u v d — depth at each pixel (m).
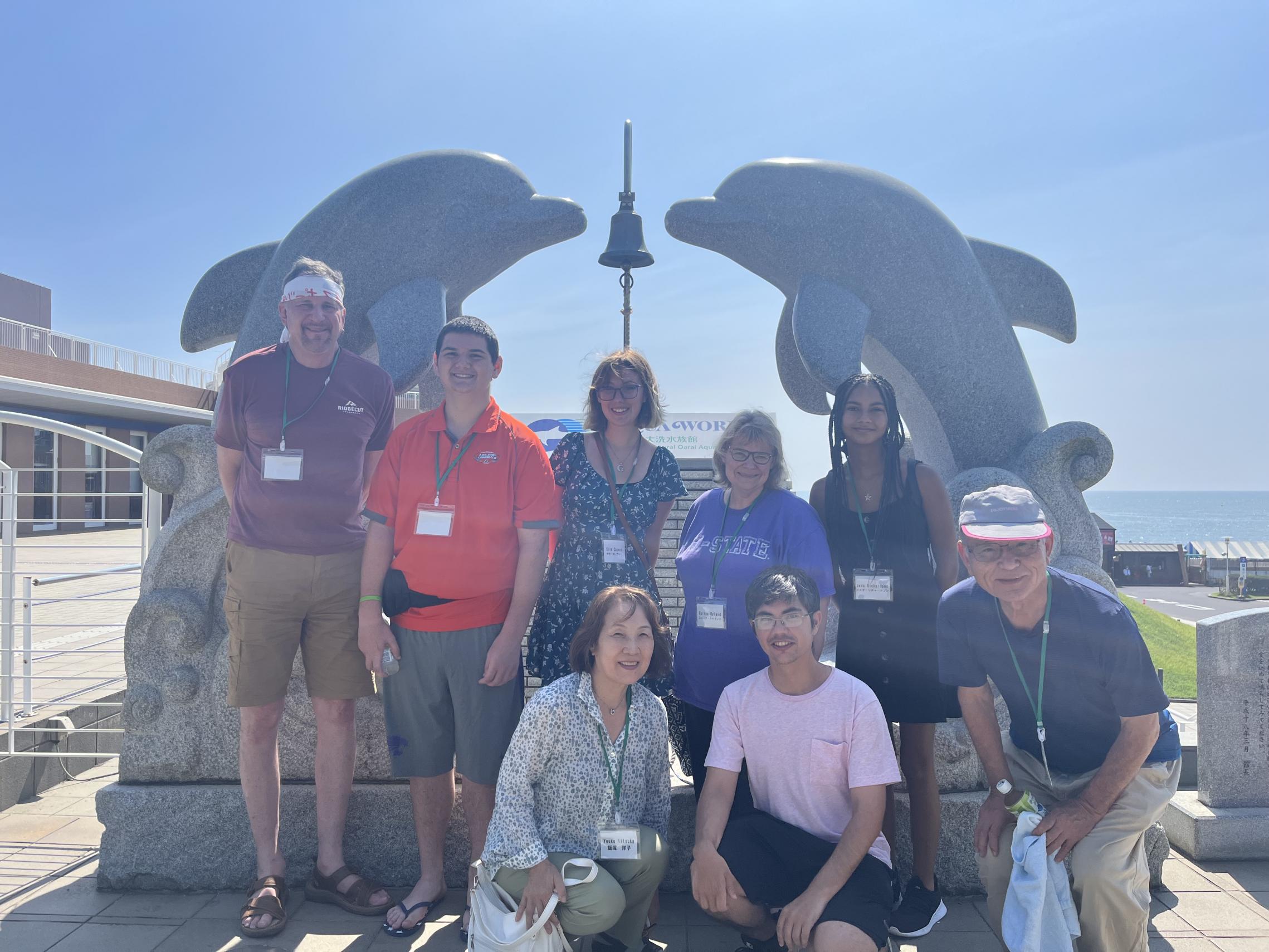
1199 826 3.60
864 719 2.47
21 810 4.34
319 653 3.11
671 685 3.04
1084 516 3.69
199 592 3.55
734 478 2.90
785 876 2.52
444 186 4.05
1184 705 6.25
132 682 3.49
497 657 2.88
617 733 2.62
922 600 2.87
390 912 3.01
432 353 3.75
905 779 3.20
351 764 3.25
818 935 2.27
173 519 3.55
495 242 4.06
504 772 2.54
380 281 3.93
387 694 3.00
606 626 2.50
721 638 2.87
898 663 2.86
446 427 3.01
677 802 3.32
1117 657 2.32
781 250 4.10
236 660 3.05
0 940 2.94
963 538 2.47
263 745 3.14
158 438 3.58
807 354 3.78
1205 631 3.74
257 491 3.01
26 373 19.16
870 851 2.52
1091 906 2.37
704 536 2.98
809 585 2.53
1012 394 3.95
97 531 21.67
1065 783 2.50
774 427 2.91
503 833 2.47
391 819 3.40
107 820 3.37
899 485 2.91
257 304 3.92
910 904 2.88
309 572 3.03
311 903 3.22
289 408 3.03
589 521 3.02
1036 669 2.44
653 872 2.56
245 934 2.96
